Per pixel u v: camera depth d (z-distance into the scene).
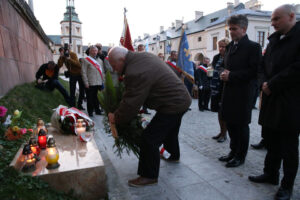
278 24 2.07
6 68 4.13
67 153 2.45
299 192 2.35
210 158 3.29
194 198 2.24
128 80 2.12
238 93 2.79
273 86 2.09
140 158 2.43
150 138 2.34
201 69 7.18
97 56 6.21
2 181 1.79
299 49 1.99
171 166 2.99
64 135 3.10
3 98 3.50
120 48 2.23
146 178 2.41
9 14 4.71
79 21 43.38
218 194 2.31
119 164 3.03
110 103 2.62
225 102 2.95
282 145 2.19
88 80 5.58
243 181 2.59
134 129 2.59
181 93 2.28
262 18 24.91
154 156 2.36
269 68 2.23
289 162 2.14
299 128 2.02
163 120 2.31
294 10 2.01
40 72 5.94
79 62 6.29
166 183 2.53
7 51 4.32
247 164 3.07
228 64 2.93
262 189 2.41
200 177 2.68
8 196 1.66
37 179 1.95
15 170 1.94
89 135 2.90
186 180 2.61
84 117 3.30
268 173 2.51
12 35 4.82
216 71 3.85
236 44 2.84
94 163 2.18
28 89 4.98
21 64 5.38
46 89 6.11
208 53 30.11
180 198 2.23
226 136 4.18
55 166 2.07
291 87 2.04
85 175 2.08
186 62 4.22
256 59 2.64
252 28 24.92
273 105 2.19
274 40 2.22
